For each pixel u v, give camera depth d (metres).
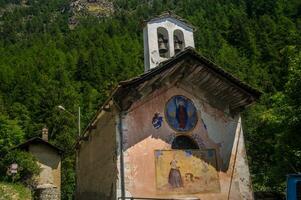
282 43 79.44
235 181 17.48
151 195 16.06
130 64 87.56
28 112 63.69
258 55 80.94
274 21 96.12
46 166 36.22
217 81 17.66
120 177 15.92
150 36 19.34
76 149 27.33
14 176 29.67
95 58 86.31
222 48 87.56
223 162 17.61
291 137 19.81
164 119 17.31
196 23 104.31
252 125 30.22
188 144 17.53
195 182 16.88
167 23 19.81
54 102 64.12
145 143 16.66
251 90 17.67
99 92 73.44
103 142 18.98
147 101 17.20
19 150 33.22
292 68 20.17
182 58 16.80
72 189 40.09
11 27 165.75
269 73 68.94
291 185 10.37
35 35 134.62
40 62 88.31
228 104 18.62
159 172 16.47
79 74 83.94
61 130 56.59
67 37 115.25
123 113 16.69
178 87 17.98
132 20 128.75
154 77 16.52
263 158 28.73
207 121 18.02
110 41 102.94
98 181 19.72
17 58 94.50
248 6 109.00
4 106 64.62
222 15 107.06
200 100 18.22
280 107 22.27
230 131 18.22
